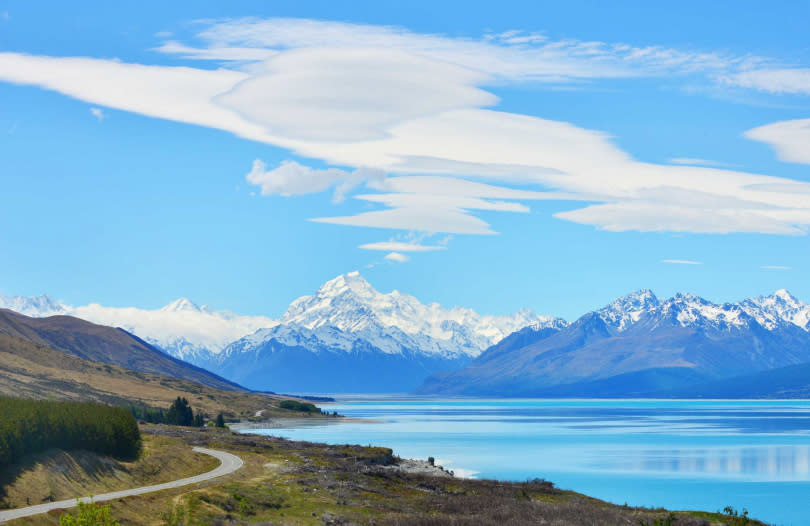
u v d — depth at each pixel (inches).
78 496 2628.0
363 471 3991.1
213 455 4271.7
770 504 4810.5
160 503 2716.5
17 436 2758.4
